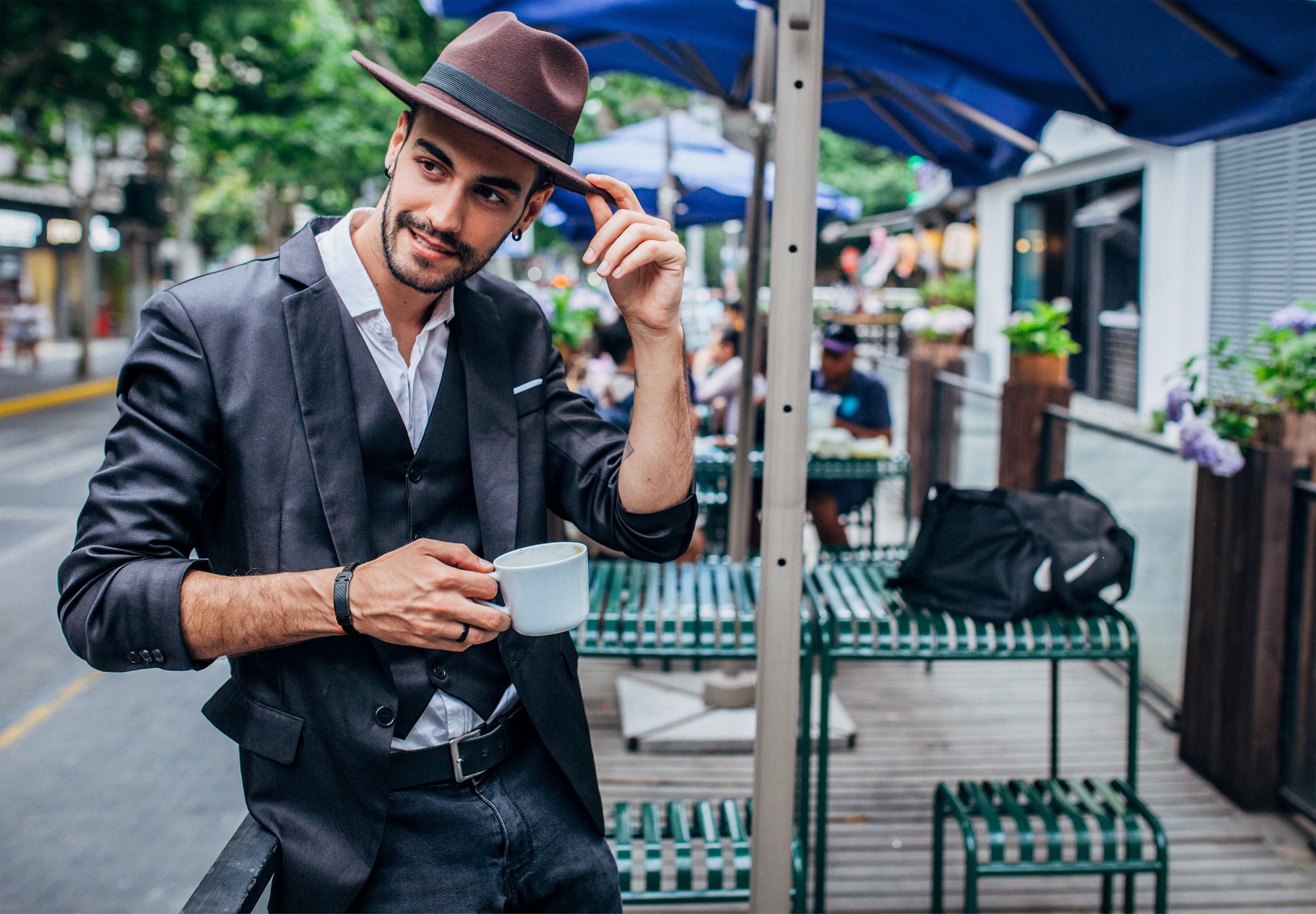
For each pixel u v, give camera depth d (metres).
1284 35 2.41
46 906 3.32
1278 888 3.24
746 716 4.29
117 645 1.24
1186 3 2.40
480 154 1.31
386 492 1.46
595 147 6.79
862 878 3.27
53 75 14.36
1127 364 12.65
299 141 17.88
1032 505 2.97
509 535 1.50
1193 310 10.50
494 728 1.52
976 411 6.87
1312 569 3.50
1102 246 13.44
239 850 1.33
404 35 12.77
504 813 1.51
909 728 4.43
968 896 2.64
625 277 1.46
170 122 18.83
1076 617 2.92
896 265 22.64
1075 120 12.85
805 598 3.20
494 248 1.37
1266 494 3.56
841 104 4.67
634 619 2.99
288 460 1.38
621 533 1.56
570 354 7.76
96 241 32.41
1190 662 4.02
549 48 1.36
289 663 1.41
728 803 2.70
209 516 1.43
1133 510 4.76
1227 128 2.83
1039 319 5.82
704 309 13.38
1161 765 4.07
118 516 1.28
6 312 30.42
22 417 16.55
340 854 1.39
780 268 2.00
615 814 2.66
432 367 1.51
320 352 1.41
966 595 2.92
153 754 4.46
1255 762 3.65
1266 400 3.70
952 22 2.68
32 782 4.19
